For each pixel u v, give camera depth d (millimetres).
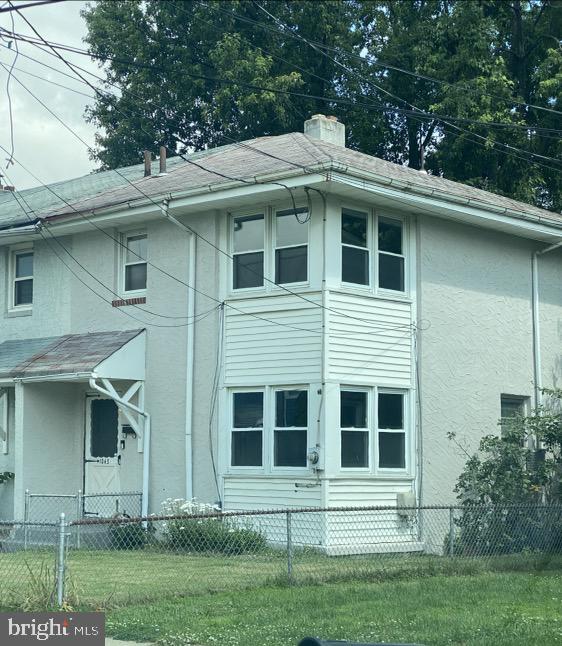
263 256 17750
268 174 16750
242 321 17828
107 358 18438
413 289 18484
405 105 32906
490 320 20062
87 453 19938
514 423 18750
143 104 35219
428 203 17953
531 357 21016
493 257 20328
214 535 16062
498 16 32531
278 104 31859
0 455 20938
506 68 31906
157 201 18281
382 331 17797
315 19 33188
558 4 31922
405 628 10086
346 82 33094
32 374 18984
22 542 17500
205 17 33844
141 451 18875
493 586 12703
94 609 10750
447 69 30750
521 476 17859
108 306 19875
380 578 13289
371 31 34094
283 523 16891
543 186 31625
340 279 17141
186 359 18453
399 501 17594
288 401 17219
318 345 16844
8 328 21641
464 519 16375
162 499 18516
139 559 14844
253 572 13344
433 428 18531
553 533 16250
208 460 17953
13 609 10469
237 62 32188
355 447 17188
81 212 19531
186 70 34438
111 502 19234
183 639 9539
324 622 10320
